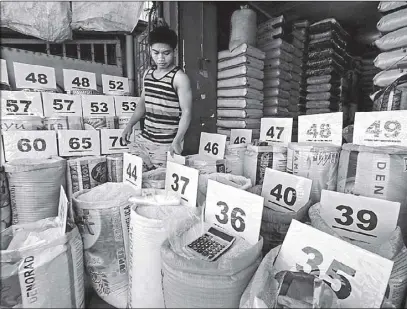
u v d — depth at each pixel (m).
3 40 2.34
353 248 0.79
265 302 0.73
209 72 2.96
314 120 1.60
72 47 2.69
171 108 1.97
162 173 1.66
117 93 2.55
